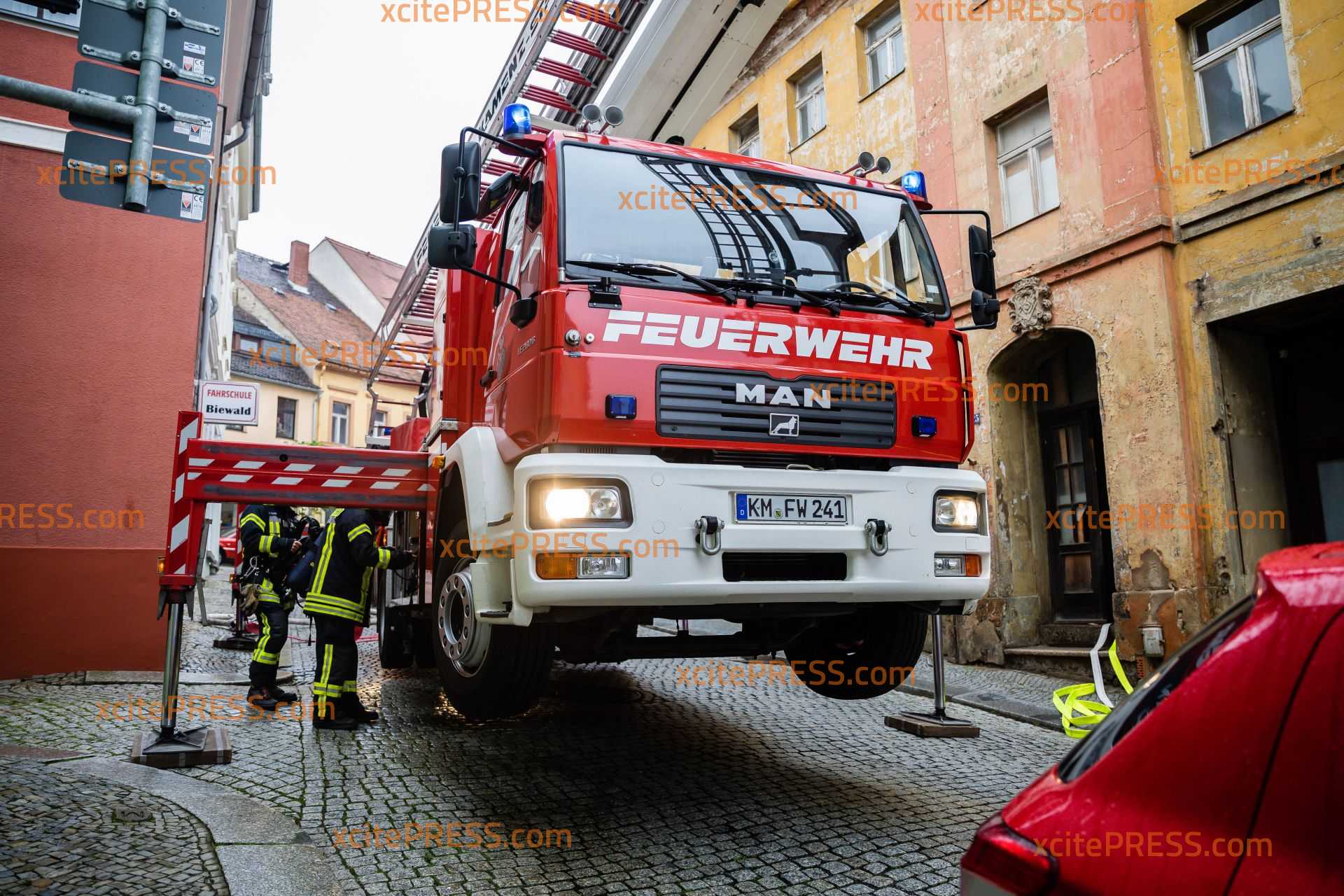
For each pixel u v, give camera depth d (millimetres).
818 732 5762
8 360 6973
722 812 4000
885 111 11875
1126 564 8352
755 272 4082
